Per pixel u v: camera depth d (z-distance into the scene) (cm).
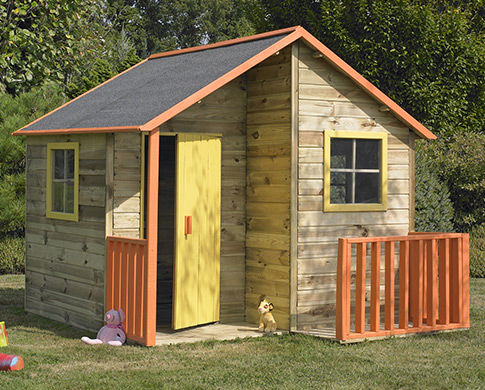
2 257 1706
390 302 990
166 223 1302
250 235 1079
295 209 1019
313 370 817
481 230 1916
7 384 740
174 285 1008
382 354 898
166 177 1293
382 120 1114
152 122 889
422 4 2234
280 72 1038
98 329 1013
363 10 2095
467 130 2127
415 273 1016
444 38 2097
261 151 1062
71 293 1077
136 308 936
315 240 1037
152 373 788
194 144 1026
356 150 1090
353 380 780
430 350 927
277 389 740
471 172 1902
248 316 1081
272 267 1042
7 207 1675
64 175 1105
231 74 965
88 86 2238
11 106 1750
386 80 2142
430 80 2139
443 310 1045
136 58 2416
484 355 907
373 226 1098
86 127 1004
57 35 2161
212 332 1009
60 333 1020
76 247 1065
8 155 1692
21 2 2044
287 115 1025
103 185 1002
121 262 968
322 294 1041
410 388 760
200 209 1034
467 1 2428
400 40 2108
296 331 1012
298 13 2280
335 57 1037
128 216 1015
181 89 990
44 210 1149
